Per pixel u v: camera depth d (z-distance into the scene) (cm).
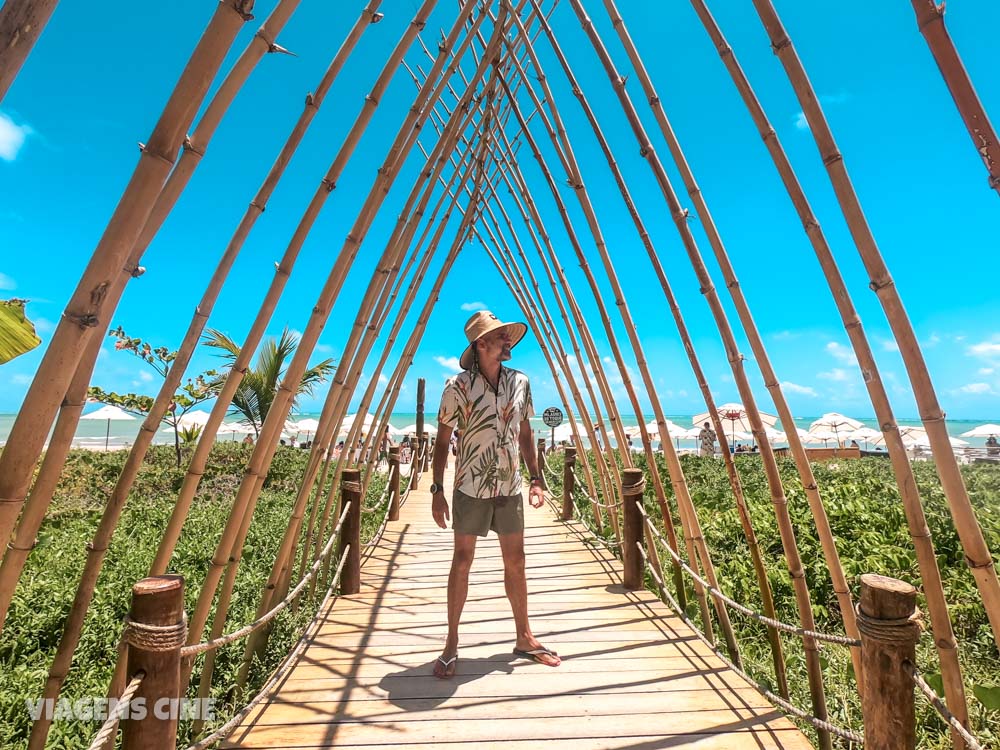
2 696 276
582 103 360
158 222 180
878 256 172
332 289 280
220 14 142
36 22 119
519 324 303
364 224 291
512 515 300
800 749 226
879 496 752
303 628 361
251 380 1169
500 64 476
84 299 137
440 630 351
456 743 232
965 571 461
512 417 298
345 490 430
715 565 514
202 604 255
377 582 455
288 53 188
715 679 284
